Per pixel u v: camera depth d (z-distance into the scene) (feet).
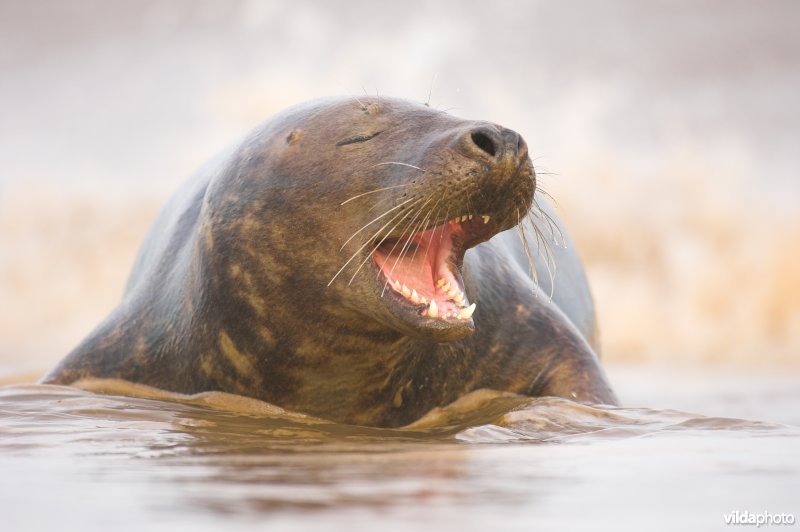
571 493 46.93
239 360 75.56
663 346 164.96
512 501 45.09
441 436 66.85
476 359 81.15
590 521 42.06
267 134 75.92
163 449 58.34
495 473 51.52
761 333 168.76
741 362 154.51
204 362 77.25
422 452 58.54
